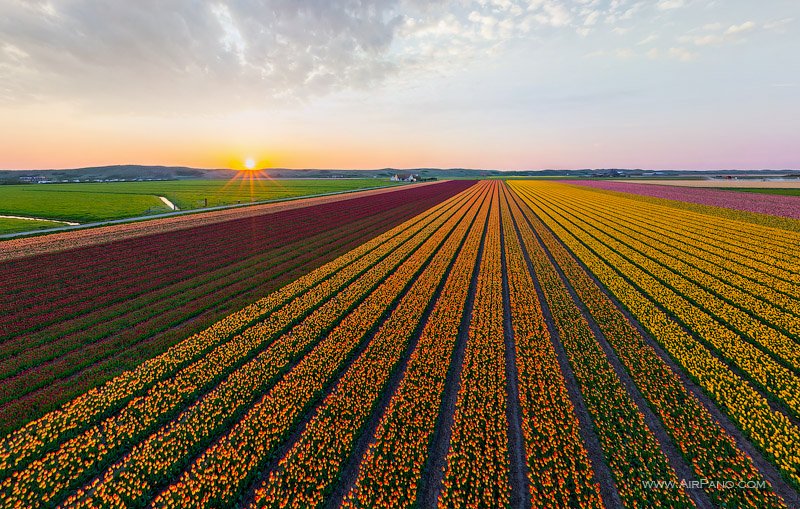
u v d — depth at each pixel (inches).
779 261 999.6
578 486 336.2
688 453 372.5
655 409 436.8
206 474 348.8
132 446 390.9
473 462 358.6
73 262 1040.8
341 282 901.2
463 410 434.0
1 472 347.9
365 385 478.9
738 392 456.1
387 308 750.5
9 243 1246.3
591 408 438.3
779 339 577.0
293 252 1210.6
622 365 540.7
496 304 754.2
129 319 673.0
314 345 603.8
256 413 432.5
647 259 1065.5
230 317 687.7
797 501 324.2
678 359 533.0
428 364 527.5
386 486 338.6
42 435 387.2
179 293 826.2
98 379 482.6
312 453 373.4
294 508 319.3
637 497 327.6
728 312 690.2
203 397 466.9
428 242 1379.2
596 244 1290.6
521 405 443.2
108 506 323.3
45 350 557.3
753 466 357.1
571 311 723.4
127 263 1042.1
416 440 388.8
